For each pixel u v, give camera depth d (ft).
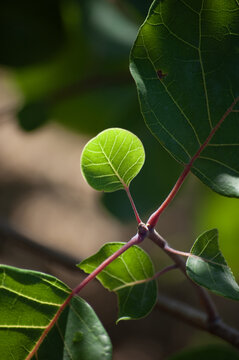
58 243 8.82
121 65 3.54
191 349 2.12
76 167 10.37
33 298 1.63
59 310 1.63
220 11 1.68
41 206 9.48
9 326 1.63
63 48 3.16
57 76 3.73
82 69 3.66
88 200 9.72
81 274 2.54
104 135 1.61
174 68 1.69
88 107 3.88
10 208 9.43
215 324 2.02
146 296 1.69
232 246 4.01
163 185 3.07
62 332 1.63
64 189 9.91
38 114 3.26
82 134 4.09
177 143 1.69
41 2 3.04
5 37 3.06
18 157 10.50
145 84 1.68
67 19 3.31
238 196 1.68
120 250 1.64
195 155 1.69
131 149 1.63
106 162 1.63
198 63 1.70
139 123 3.21
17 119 3.28
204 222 4.06
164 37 1.68
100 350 1.62
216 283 1.58
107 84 3.51
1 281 1.62
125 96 3.77
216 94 1.70
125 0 2.89
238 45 1.69
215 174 1.69
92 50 3.37
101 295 7.77
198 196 4.08
